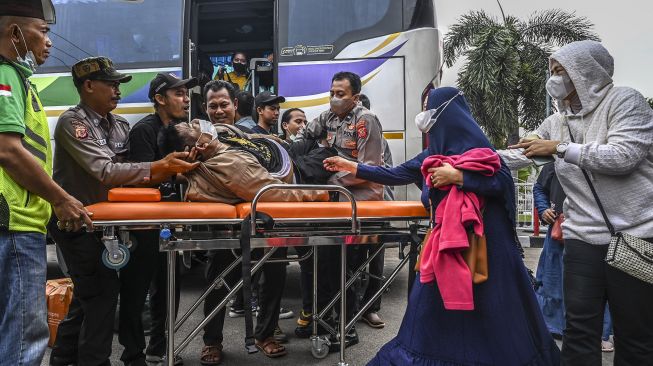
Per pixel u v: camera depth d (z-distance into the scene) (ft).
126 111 17.42
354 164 9.18
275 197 8.68
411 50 17.28
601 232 7.07
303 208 8.29
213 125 9.56
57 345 9.70
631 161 6.69
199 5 19.83
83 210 6.47
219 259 10.26
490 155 7.20
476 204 7.11
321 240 8.19
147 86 17.49
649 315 6.97
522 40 45.88
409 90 17.11
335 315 11.84
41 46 6.43
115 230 7.98
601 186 7.09
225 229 9.41
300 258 9.92
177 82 10.16
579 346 7.27
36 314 6.13
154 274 9.85
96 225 7.25
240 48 22.72
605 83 7.33
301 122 15.35
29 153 5.92
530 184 31.89
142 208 7.49
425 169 7.43
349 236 8.38
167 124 10.23
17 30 6.16
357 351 11.20
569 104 7.75
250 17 21.01
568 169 7.50
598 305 7.23
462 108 7.73
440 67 17.69
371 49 17.44
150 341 10.25
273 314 10.80
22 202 6.04
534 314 7.46
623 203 6.96
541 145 7.39
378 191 11.07
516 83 44.09
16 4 6.17
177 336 12.37
